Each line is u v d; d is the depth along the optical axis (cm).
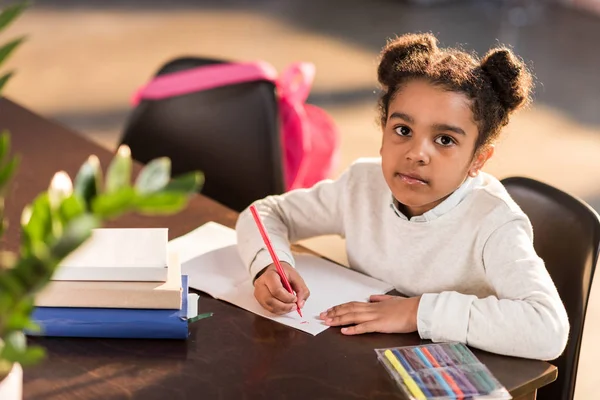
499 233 151
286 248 164
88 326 137
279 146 225
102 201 75
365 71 552
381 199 166
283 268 157
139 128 239
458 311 140
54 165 202
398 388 129
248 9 684
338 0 706
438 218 156
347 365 134
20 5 98
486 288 157
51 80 517
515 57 153
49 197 85
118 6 686
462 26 647
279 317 146
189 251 167
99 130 452
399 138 149
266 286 150
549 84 538
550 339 137
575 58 590
